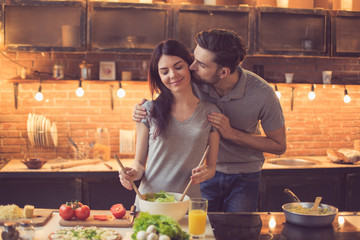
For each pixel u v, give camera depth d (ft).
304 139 14.33
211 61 6.84
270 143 8.09
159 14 11.95
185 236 4.89
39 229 5.52
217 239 5.22
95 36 11.84
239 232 5.47
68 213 5.73
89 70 12.74
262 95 7.91
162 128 6.48
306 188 12.12
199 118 6.67
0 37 11.68
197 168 6.05
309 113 14.29
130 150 13.25
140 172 6.75
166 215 5.47
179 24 11.99
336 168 12.21
